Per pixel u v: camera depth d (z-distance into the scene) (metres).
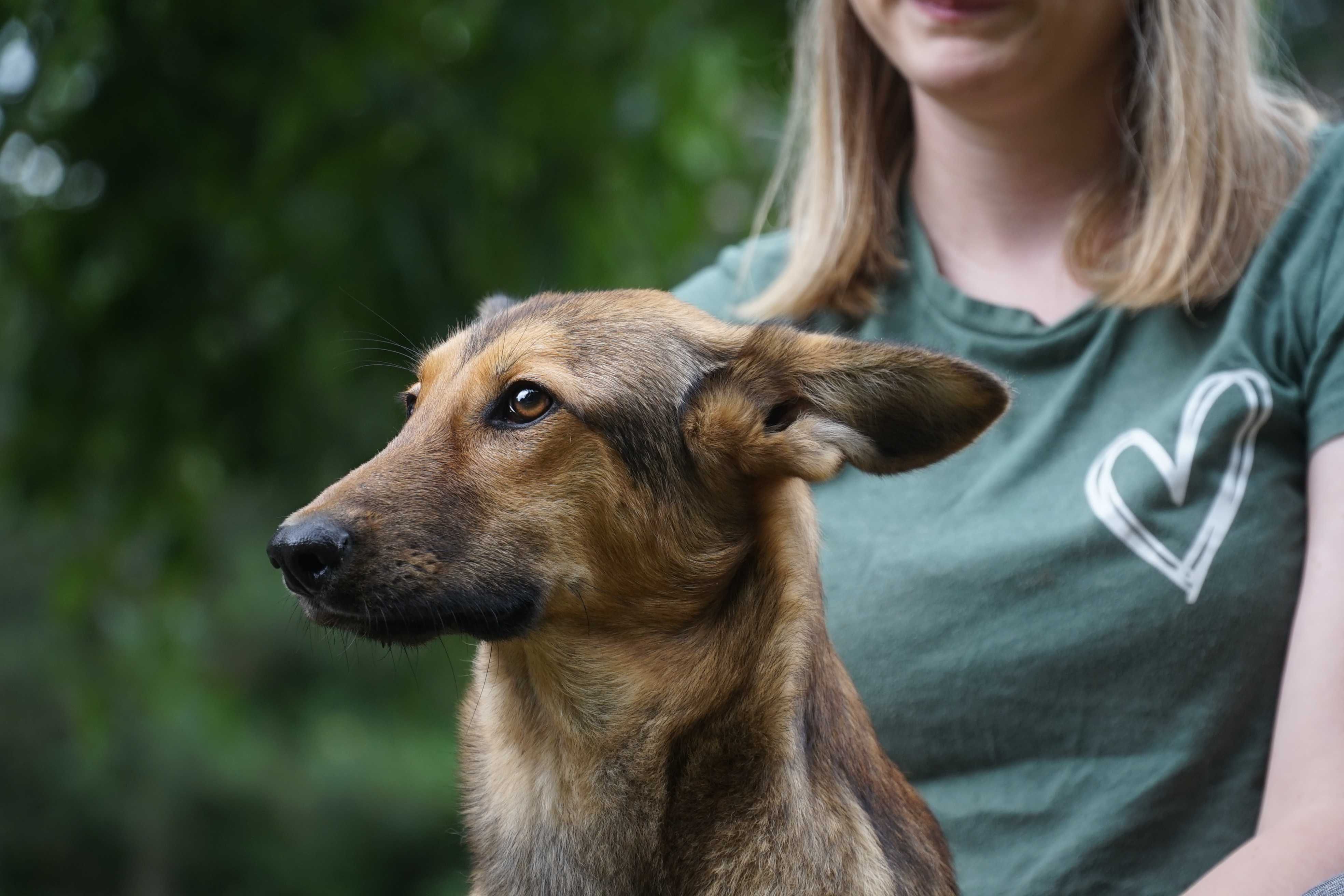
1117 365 3.52
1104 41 3.72
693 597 3.36
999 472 3.51
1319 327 3.30
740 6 9.34
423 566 3.16
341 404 8.55
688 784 3.27
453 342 3.65
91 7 7.00
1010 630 3.35
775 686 3.24
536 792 3.39
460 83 8.16
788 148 4.54
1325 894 2.52
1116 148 3.88
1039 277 3.86
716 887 3.18
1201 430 3.30
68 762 19.66
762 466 3.39
